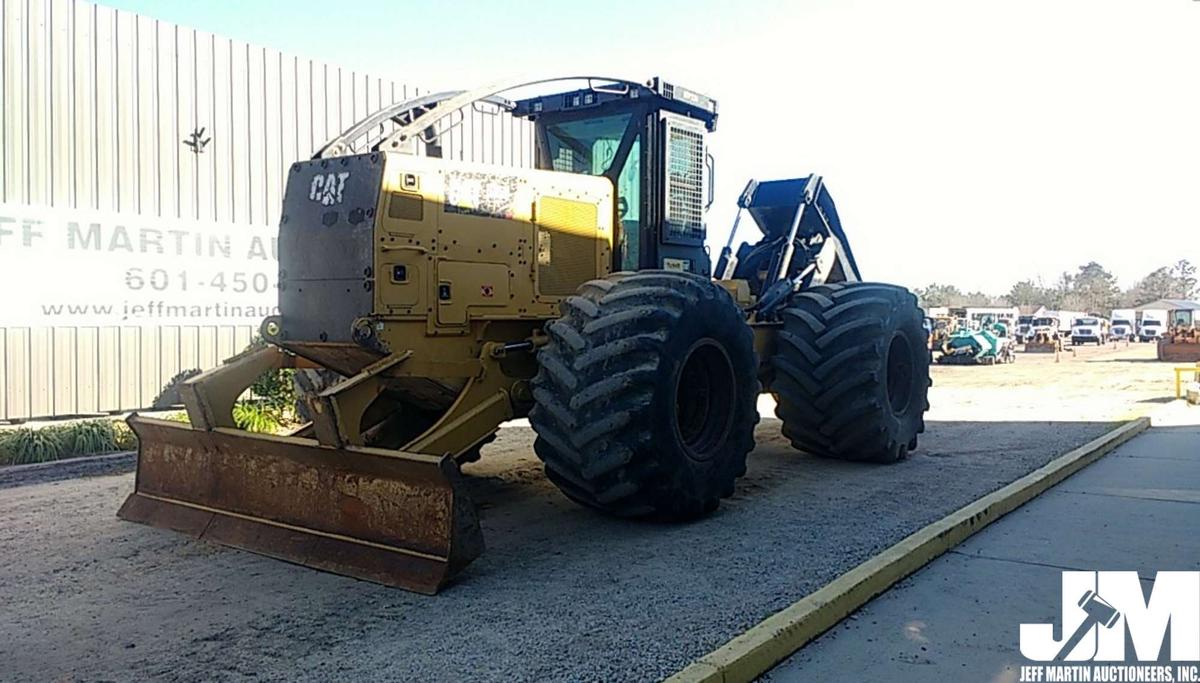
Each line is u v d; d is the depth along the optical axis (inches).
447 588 175.3
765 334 311.7
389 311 207.8
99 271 373.1
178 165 399.9
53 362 359.9
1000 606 171.0
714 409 235.1
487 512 239.8
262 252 431.8
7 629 155.6
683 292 220.8
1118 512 245.9
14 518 232.1
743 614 160.6
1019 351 1727.4
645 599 168.9
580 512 239.3
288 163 441.1
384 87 484.7
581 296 221.0
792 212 351.6
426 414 255.1
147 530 218.2
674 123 271.7
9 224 346.0
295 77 443.2
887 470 303.3
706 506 229.0
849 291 315.3
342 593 172.7
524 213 236.8
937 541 202.7
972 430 415.2
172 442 224.7
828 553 199.6
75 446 329.1
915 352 330.0
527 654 142.9
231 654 144.3
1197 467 318.3
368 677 135.1
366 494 185.5
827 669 142.9
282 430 381.4
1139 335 2500.0
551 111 280.5
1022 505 254.5
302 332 218.8
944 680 138.9
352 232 209.5
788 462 318.7
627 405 204.1
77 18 366.9
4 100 345.4
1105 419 458.9
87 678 135.8
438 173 218.1
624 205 269.1
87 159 370.0
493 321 227.9
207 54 410.0
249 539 200.5
